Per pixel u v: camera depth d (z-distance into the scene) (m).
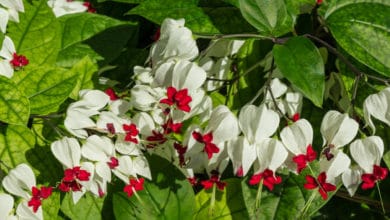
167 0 0.65
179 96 0.58
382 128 0.63
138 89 0.59
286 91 0.63
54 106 0.61
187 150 0.60
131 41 0.73
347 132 0.58
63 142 0.58
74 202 0.59
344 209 0.70
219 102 0.64
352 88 0.62
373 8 0.62
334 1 0.63
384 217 0.70
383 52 0.61
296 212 0.62
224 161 0.60
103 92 0.60
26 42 0.67
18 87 0.62
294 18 0.64
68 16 0.70
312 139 0.60
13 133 0.60
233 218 0.65
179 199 0.64
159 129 0.61
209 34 0.62
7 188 0.57
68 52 0.68
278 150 0.57
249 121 0.57
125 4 0.74
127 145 0.60
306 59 0.57
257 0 0.61
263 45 0.65
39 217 0.58
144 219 0.63
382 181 0.69
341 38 0.62
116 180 0.64
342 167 0.58
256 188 0.63
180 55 0.59
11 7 0.63
